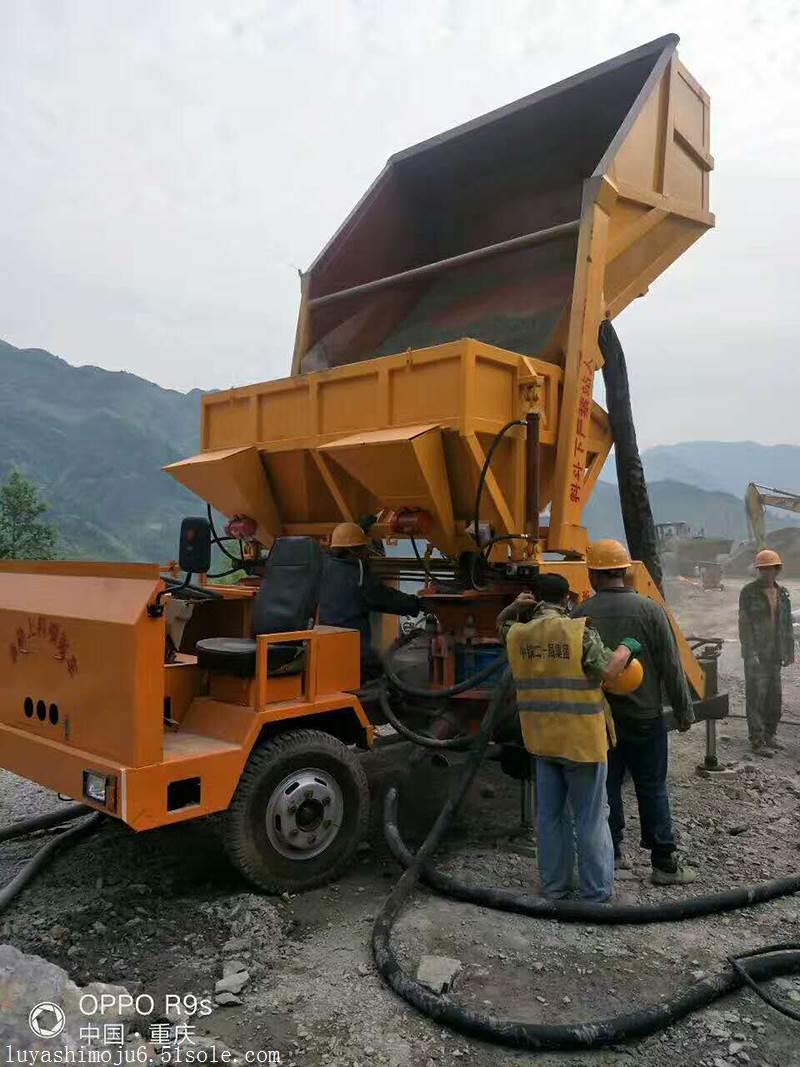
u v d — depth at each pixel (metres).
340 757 4.37
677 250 6.59
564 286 5.71
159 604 3.64
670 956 3.51
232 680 4.31
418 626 6.11
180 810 3.73
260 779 4.07
